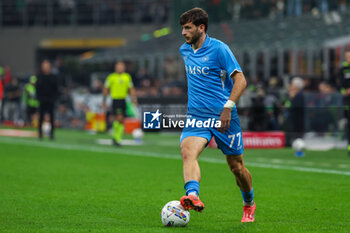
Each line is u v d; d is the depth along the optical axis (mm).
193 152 19828
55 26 135375
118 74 58594
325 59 75562
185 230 19875
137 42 103438
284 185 32125
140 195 28625
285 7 92188
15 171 38000
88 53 136750
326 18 80688
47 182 33094
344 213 24016
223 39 84688
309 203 26469
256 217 23047
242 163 20969
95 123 81688
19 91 94000
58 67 107938
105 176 35844
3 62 136750
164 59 95375
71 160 45156
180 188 31016
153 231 19625
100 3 132000
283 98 63969
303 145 49156
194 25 20328
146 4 128750
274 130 60344
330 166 41500
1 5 136500
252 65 82812
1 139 66812
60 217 22812
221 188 31109
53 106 66375
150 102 61062
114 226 20781
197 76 20547
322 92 62062
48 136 72812
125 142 63781
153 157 47781
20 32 136500
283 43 77188
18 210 24391
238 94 19859
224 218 22781
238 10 95062
